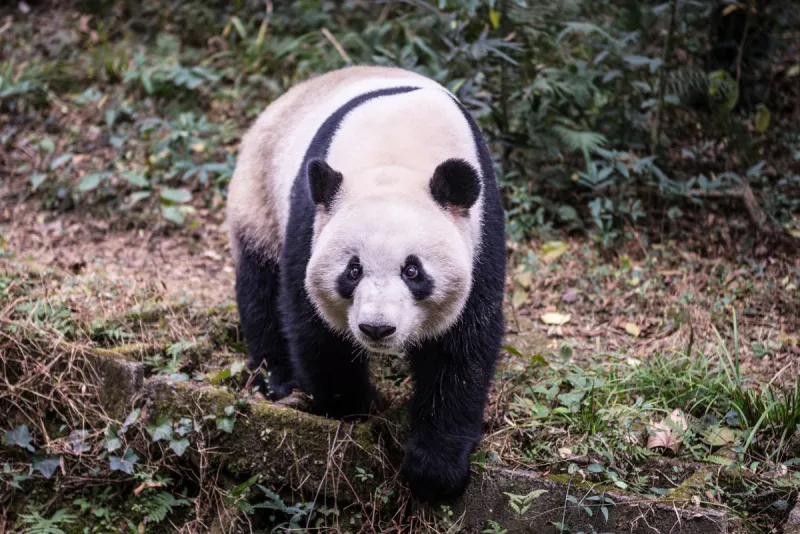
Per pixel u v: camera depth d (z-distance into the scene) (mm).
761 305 5941
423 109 4352
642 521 3885
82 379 4898
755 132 8188
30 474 4750
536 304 6242
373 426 4430
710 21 8109
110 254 6957
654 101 7434
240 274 5285
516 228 6961
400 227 3691
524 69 7379
